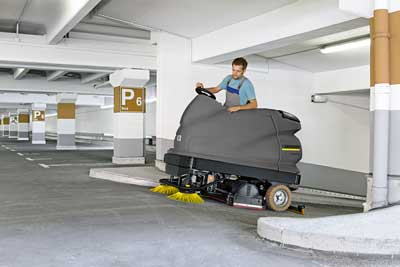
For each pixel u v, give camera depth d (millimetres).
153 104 25844
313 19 7496
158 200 6785
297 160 6547
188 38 11094
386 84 4887
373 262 3568
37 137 29750
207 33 10477
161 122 11211
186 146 6598
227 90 6785
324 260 3625
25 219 5273
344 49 9938
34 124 29594
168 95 11250
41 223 5039
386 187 4902
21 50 12102
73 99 22984
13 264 3502
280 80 12180
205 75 11336
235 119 6496
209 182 6824
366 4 5125
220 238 4340
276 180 6422
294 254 3787
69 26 9719
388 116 4922
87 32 13023
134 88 14312
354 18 6719
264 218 4465
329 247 3781
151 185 8859
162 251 3877
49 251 3871
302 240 3889
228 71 11602
